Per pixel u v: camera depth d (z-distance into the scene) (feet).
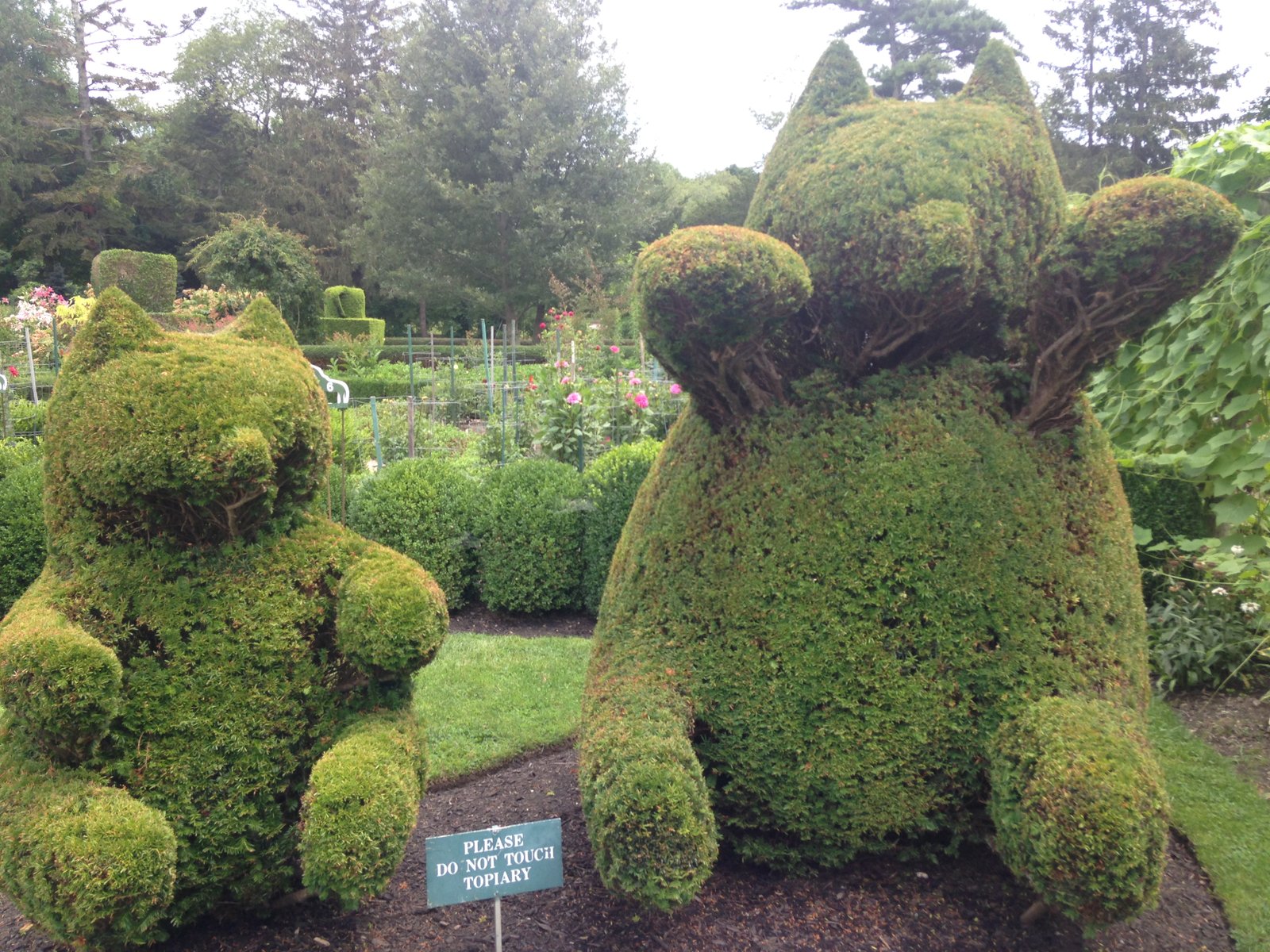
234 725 7.98
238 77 132.46
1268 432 15.17
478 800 11.62
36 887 6.70
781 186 9.45
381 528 20.75
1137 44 101.71
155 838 6.86
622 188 97.45
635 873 7.47
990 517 8.64
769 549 8.92
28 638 6.82
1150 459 16.97
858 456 8.85
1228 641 14.65
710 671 8.96
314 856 7.00
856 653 8.63
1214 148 17.34
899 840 9.20
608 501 19.90
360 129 126.41
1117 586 8.94
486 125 94.73
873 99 9.83
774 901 8.94
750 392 9.25
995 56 9.71
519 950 8.39
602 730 8.43
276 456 8.05
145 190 115.85
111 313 8.19
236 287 78.43
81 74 113.39
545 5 96.63
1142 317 7.99
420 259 97.60
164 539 8.12
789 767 8.79
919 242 7.90
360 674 8.57
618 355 34.35
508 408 35.04
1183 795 11.53
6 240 112.68
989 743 8.41
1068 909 7.47
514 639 18.97
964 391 8.99
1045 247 8.93
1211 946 8.62
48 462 8.13
